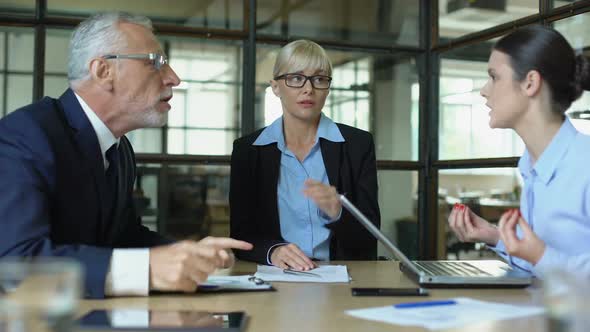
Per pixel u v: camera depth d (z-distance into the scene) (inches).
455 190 186.5
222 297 55.3
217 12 177.3
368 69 191.9
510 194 171.6
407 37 194.5
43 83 165.3
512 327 40.9
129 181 79.0
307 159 100.4
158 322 41.8
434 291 58.1
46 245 55.7
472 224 71.8
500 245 70.8
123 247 79.0
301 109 99.1
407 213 193.8
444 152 190.7
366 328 41.5
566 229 64.2
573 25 149.1
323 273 70.8
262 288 59.1
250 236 84.4
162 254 55.7
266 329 41.9
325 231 96.3
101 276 53.7
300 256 76.5
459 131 185.5
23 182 58.2
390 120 194.1
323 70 100.3
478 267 69.3
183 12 175.3
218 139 179.2
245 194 99.3
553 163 65.2
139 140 174.2
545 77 64.7
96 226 68.0
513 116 66.7
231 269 75.7
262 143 100.3
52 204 63.2
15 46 164.2
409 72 195.9
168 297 55.1
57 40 166.2
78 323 41.1
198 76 177.2
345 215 94.0
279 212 98.3
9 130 61.7
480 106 179.2
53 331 24.2
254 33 178.9
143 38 72.1
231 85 179.3
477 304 48.8
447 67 190.2
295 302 52.7
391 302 52.5
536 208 66.9
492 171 175.3
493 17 174.2
